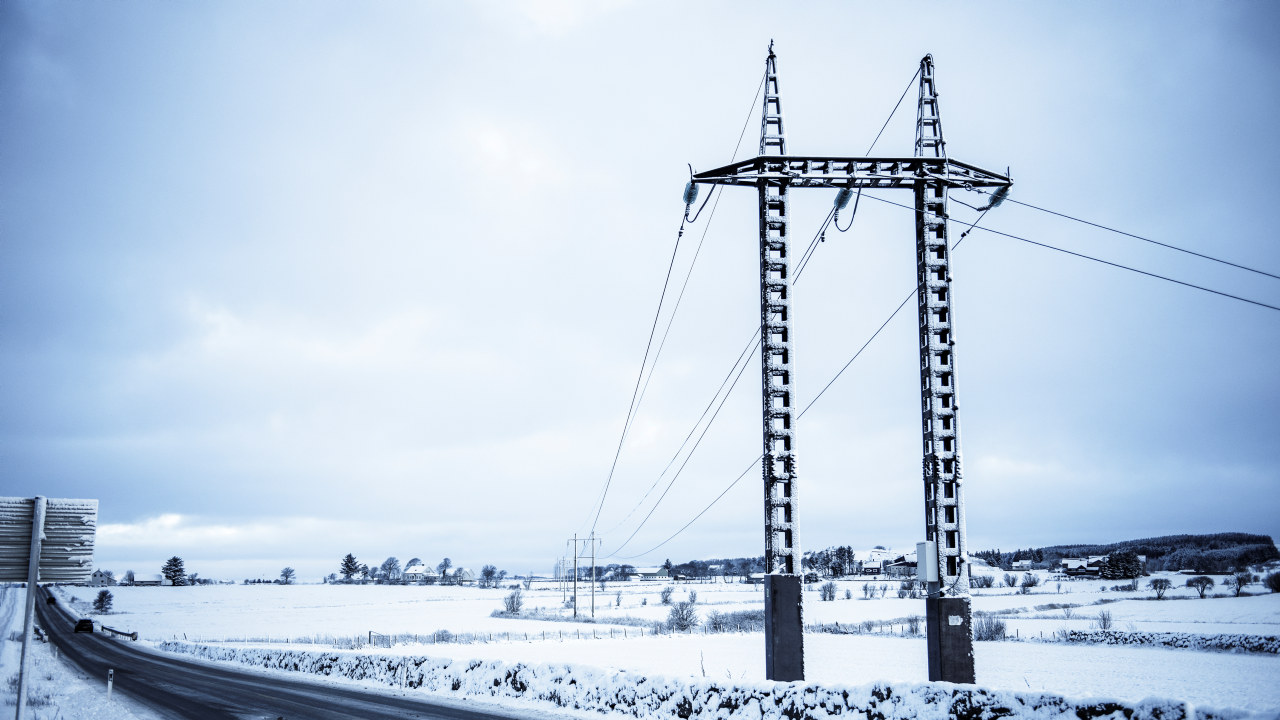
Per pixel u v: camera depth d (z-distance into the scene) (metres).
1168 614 80.25
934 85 23.00
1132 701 13.79
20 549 13.09
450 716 23.23
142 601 176.75
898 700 16.95
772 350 21.38
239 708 25.75
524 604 138.38
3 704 26.38
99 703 27.22
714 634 69.12
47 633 79.38
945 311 21.34
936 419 20.78
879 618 87.88
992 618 74.25
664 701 21.70
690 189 23.02
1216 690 32.00
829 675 37.44
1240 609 85.38
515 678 27.19
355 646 58.00
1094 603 102.00
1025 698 15.16
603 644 57.50
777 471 20.81
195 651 55.62
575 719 22.39
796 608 20.22
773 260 21.81
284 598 187.88
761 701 19.38
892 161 22.11
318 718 23.28
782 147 22.44
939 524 20.30
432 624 95.44
